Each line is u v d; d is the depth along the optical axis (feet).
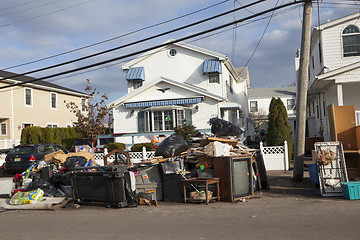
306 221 21.17
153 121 76.43
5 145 73.67
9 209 30.40
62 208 30.01
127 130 78.95
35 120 93.45
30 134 73.15
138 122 78.18
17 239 19.69
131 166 33.86
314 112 90.12
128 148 66.54
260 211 25.05
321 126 76.23
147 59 89.97
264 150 49.08
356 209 24.27
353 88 64.90
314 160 34.32
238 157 30.48
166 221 22.90
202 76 85.66
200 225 21.29
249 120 120.47
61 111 105.09
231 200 29.45
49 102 99.81
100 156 54.95
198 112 75.36
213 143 32.04
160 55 89.04
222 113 78.89
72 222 23.89
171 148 33.78
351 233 18.03
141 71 87.97
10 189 37.19
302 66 38.14
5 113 83.97
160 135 66.39
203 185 31.35
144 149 52.95
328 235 17.83
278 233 18.58
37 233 20.95
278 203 28.14
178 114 76.02
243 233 18.89
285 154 48.24
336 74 55.31
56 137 80.12
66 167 36.73
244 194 30.68
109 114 80.48
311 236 17.76
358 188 28.17
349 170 35.53
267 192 34.01
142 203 30.12
